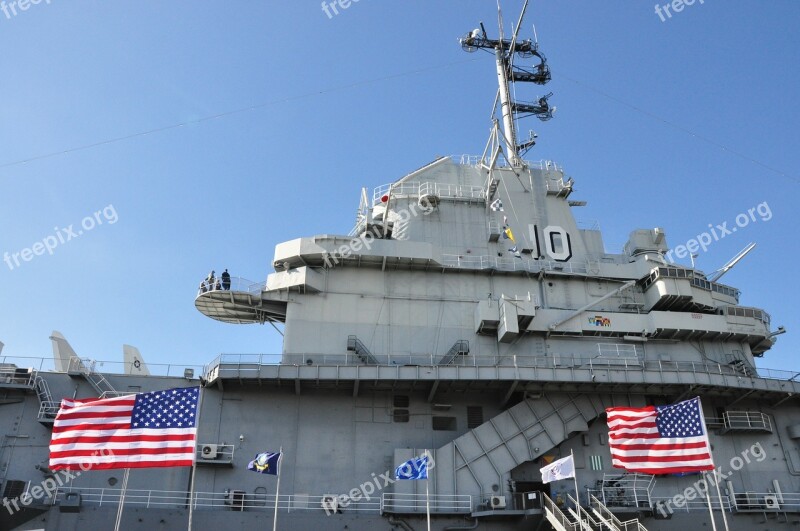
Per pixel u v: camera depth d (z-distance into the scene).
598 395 29.48
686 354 31.72
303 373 26.62
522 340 30.50
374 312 29.86
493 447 27.12
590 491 27.20
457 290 31.09
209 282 30.62
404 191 33.47
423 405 28.44
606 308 32.31
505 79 39.88
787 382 30.28
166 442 19.84
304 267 29.75
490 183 32.66
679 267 32.75
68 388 26.75
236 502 25.28
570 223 34.34
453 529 25.42
